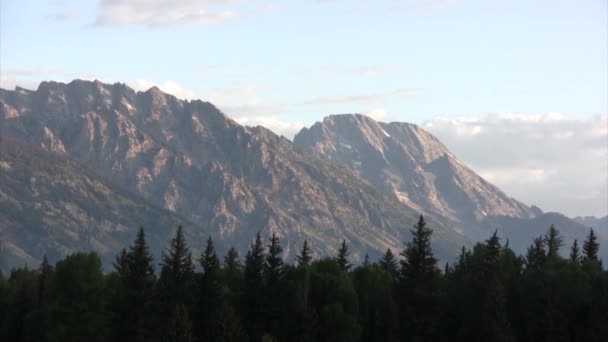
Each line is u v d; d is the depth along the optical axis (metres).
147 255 152.88
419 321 156.25
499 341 150.12
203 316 148.25
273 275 157.88
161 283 151.12
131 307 147.75
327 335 148.62
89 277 147.00
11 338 153.75
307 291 150.38
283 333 149.62
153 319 145.25
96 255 150.00
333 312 148.62
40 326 146.75
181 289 150.62
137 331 145.88
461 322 156.38
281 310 152.25
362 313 157.50
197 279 151.88
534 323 159.75
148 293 149.00
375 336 154.12
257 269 157.75
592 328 155.62
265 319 152.62
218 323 139.38
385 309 155.00
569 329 159.62
